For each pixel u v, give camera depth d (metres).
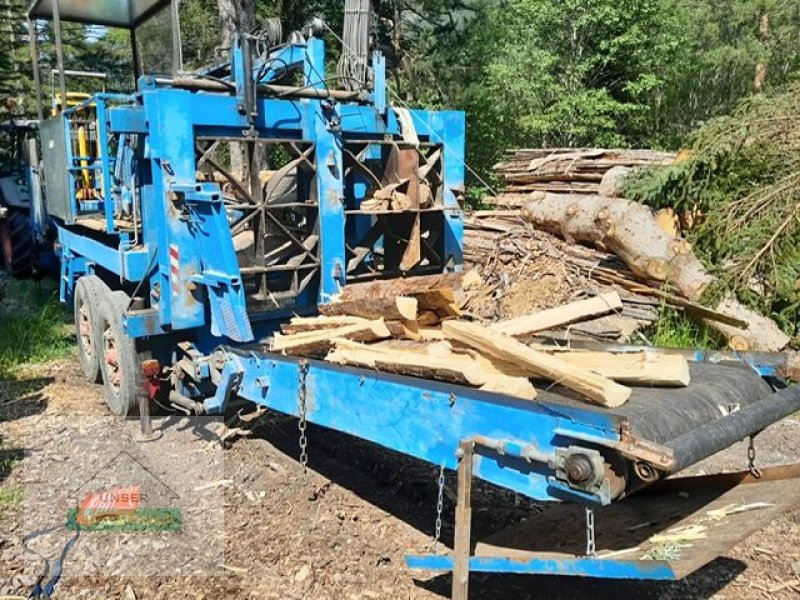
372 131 5.39
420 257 5.54
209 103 4.76
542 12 15.66
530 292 8.09
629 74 16.34
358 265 5.36
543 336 4.50
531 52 15.78
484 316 7.82
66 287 7.78
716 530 3.03
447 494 4.48
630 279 7.75
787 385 3.56
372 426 3.53
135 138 5.02
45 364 7.32
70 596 3.45
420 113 5.59
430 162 5.62
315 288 5.12
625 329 7.20
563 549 2.97
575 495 2.60
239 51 4.82
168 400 5.64
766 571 3.69
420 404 3.24
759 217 7.19
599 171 8.73
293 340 4.22
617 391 2.91
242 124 4.87
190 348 5.20
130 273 5.12
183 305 4.85
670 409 2.94
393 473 4.77
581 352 3.69
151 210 5.05
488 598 3.43
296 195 5.29
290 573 3.62
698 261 7.27
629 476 2.58
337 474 4.76
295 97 5.16
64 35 11.93
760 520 3.08
